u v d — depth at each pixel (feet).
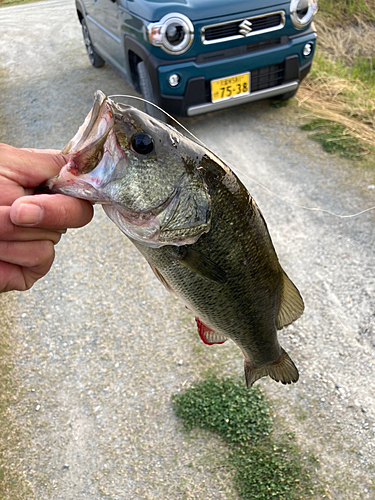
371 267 7.92
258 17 10.39
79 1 15.29
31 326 7.88
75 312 8.02
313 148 10.94
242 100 11.16
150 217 3.01
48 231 2.54
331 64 15.12
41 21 23.84
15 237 2.43
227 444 5.97
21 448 6.29
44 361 7.30
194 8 9.95
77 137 2.69
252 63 10.77
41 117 14.11
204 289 3.48
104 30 13.25
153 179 2.96
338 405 6.19
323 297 7.59
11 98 15.80
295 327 7.21
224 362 6.89
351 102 12.69
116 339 7.47
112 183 2.84
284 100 13.01
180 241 3.11
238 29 10.37
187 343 7.24
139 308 7.91
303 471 5.58
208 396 6.41
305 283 7.85
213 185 3.19
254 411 6.18
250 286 3.59
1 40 21.84
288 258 8.32
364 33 17.34
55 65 18.11
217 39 10.30
